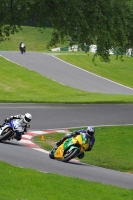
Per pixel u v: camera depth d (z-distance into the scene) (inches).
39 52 7121.1
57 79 5521.7
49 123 2529.5
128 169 1678.2
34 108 3100.4
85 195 1043.9
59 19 3474.4
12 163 1427.2
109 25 3543.3
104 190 1112.8
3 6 3560.5
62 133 2265.0
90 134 1566.2
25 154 1638.8
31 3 3410.4
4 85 4894.2
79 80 5669.3
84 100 3959.2
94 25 3518.7
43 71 5821.9
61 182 1141.1
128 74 6505.9
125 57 7372.1
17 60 6186.0
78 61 6673.2
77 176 1326.3
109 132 2359.7
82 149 1569.9
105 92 5142.7
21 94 4571.9
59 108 3193.9
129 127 2556.6
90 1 3531.0
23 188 1043.9
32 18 3646.7
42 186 1083.9
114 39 3629.4
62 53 7204.7
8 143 1854.1
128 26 3767.2
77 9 3454.7
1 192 982.4
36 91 4815.5
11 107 3080.7
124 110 3304.6
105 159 1801.2
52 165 1472.7
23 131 1818.4
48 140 2085.4
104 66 6663.4
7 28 3629.4
